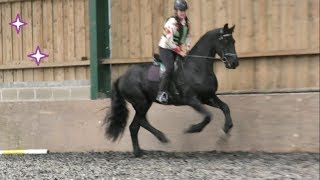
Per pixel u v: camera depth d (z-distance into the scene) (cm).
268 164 917
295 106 1015
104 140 1212
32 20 1343
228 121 966
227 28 951
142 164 993
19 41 1359
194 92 968
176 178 844
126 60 1211
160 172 902
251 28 1088
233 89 1109
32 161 1134
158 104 1142
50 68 1322
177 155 1080
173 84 989
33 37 1343
